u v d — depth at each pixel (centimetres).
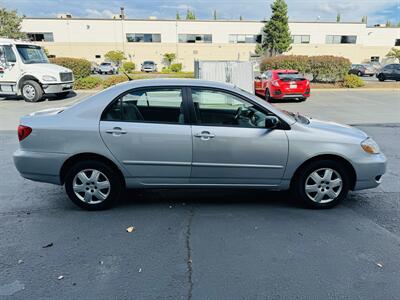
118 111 368
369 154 377
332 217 372
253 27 4075
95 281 260
